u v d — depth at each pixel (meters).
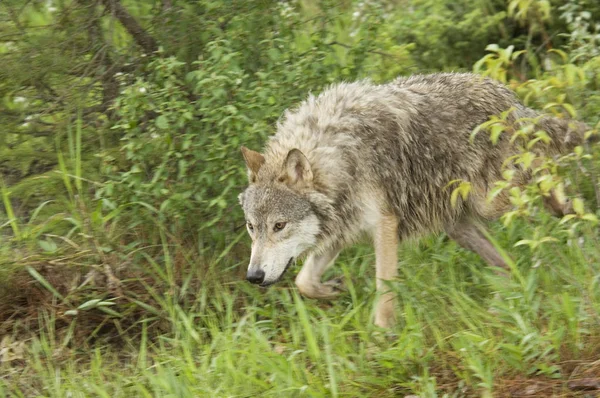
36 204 11.99
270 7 11.98
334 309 10.27
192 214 11.40
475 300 10.10
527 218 9.02
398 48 13.45
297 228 9.81
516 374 8.00
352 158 10.00
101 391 8.59
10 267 10.66
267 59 12.03
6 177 12.38
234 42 11.78
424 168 10.41
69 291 10.63
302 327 9.73
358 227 10.20
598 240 9.95
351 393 8.08
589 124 11.08
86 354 10.04
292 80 11.49
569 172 10.14
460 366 8.20
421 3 15.43
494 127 8.41
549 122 10.78
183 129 11.52
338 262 11.54
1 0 11.88
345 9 13.48
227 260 11.26
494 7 14.83
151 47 12.29
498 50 8.59
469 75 11.03
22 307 10.53
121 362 9.97
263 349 9.14
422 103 10.55
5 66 11.50
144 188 11.12
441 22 14.84
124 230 11.36
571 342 8.22
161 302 10.35
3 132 11.77
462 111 10.62
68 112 11.67
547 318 8.90
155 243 11.44
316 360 8.52
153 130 11.08
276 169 10.02
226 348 9.06
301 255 10.59
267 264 9.72
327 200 9.88
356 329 9.44
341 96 10.50
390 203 10.29
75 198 11.36
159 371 8.84
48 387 9.09
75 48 11.99
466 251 11.22
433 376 8.20
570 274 9.23
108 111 12.23
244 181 11.10
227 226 11.38
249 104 10.86
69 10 11.94
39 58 11.59
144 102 10.91
